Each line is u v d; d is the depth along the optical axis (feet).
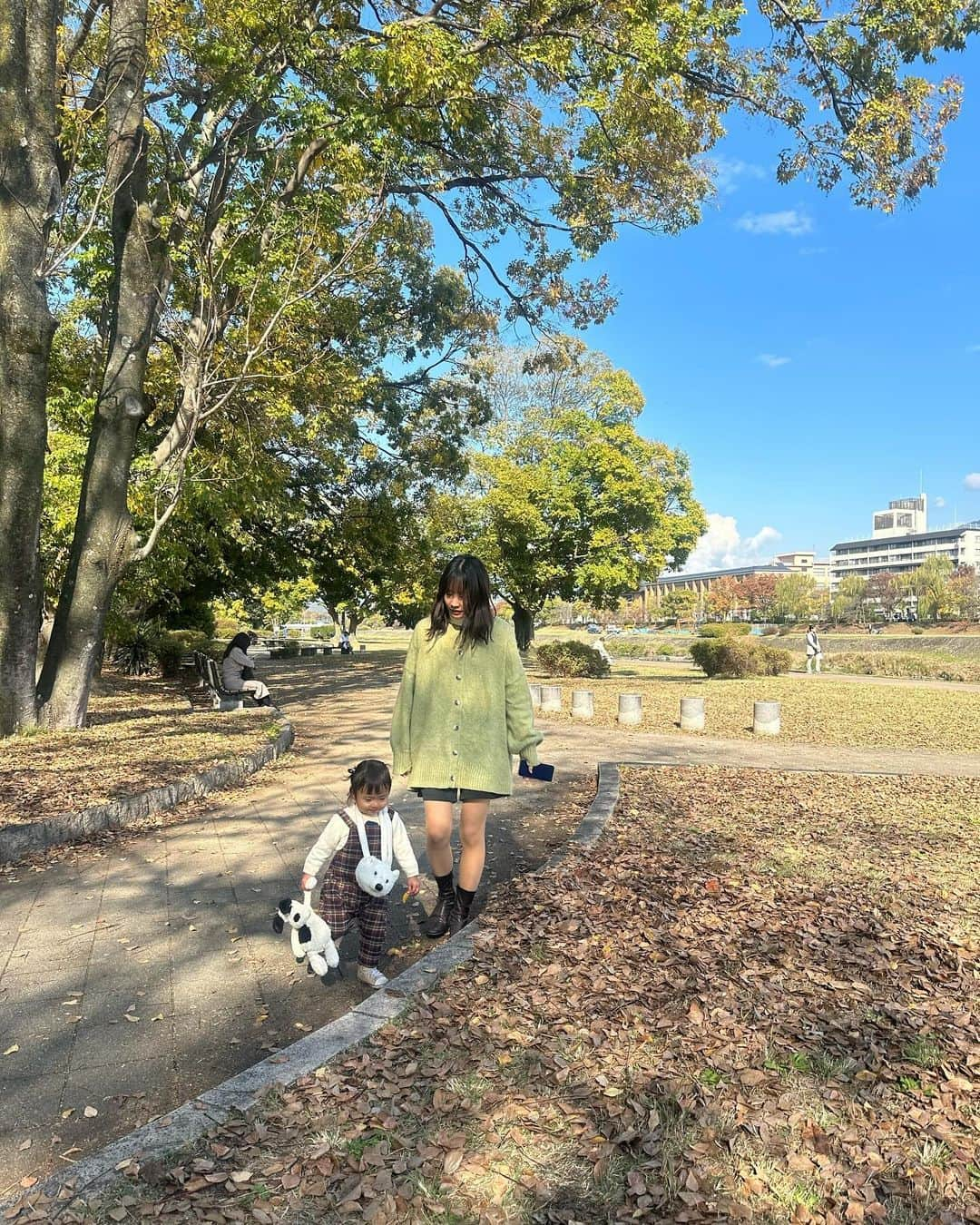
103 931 14.02
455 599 12.62
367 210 37.96
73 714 31.71
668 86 33.78
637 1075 8.96
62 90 32.76
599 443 76.59
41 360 28.55
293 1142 7.93
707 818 21.54
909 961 12.21
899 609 290.56
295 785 25.88
